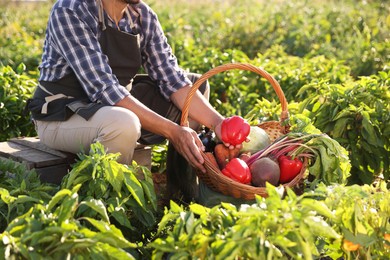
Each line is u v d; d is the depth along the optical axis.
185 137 3.49
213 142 3.78
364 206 2.91
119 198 3.17
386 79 4.57
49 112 3.76
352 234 2.83
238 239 2.53
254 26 9.42
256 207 2.63
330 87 4.55
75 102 3.68
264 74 3.70
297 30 9.19
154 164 4.71
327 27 9.38
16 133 4.98
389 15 8.97
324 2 11.99
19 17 11.55
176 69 4.09
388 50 7.37
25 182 3.23
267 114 4.52
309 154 3.52
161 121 3.57
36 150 3.99
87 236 2.60
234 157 3.59
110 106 3.57
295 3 11.38
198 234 2.66
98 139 3.52
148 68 4.12
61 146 3.79
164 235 3.37
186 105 3.61
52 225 2.62
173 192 4.13
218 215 2.75
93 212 2.96
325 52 8.22
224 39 9.17
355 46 8.10
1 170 3.46
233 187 3.34
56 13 3.67
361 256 2.92
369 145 4.19
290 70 5.82
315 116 4.37
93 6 3.74
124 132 3.47
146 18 4.00
